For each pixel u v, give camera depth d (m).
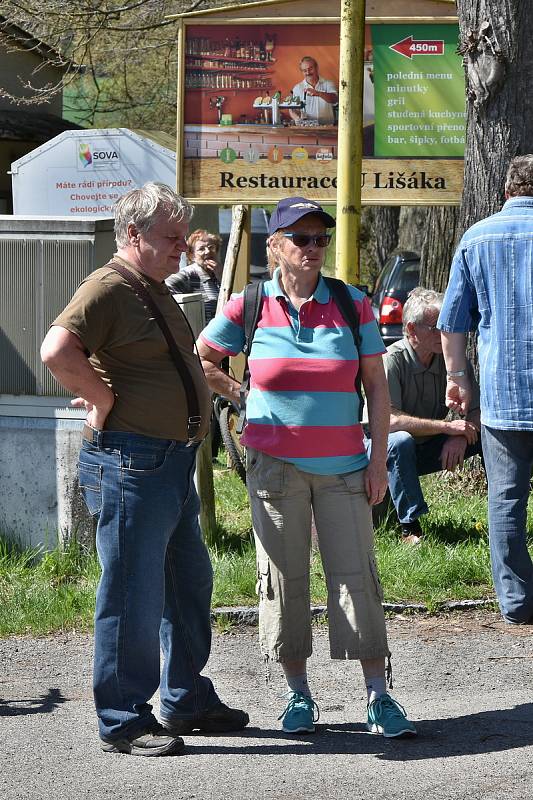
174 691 5.31
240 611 7.10
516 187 6.83
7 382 8.07
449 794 4.57
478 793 4.57
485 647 6.61
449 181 12.68
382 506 8.70
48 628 7.01
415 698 5.84
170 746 5.05
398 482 8.28
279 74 12.87
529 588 6.93
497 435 6.86
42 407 8.04
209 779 4.76
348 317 5.28
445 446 8.53
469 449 8.71
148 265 5.00
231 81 12.91
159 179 17.62
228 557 8.09
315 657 6.50
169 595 5.30
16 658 6.53
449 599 7.31
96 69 24.55
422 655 6.49
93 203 17.83
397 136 12.65
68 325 4.78
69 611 7.15
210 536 8.50
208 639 5.37
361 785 4.66
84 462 5.04
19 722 5.54
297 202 5.21
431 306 8.42
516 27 9.18
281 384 5.21
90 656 6.55
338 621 5.25
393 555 7.85
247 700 5.87
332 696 5.89
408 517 8.28
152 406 4.93
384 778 4.74
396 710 5.25
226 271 10.46
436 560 7.73
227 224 26.81
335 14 12.81
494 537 6.95
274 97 12.90
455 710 5.64
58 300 7.92
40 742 5.26
